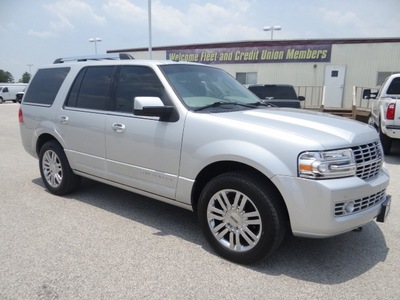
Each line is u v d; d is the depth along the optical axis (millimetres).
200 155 3498
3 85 43656
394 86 9320
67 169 5105
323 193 2916
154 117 3914
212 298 2875
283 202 3168
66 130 4941
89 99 4723
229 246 3436
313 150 2963
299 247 3732
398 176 6730
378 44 18125
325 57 19094
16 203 5008
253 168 3271
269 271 3273
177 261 3436
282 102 10297
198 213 3648
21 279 3107
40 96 5508
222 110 3848
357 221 3084
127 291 2955
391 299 2875
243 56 20906
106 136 4395
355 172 3121
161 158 3846
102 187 5742
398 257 3545
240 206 3309
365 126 3676
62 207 4855
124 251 3621
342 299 2873
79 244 3762
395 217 4559
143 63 4242
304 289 3004
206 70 4645
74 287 3000
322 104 16656
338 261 3463
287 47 19750
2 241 3816
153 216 4562
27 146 5762
